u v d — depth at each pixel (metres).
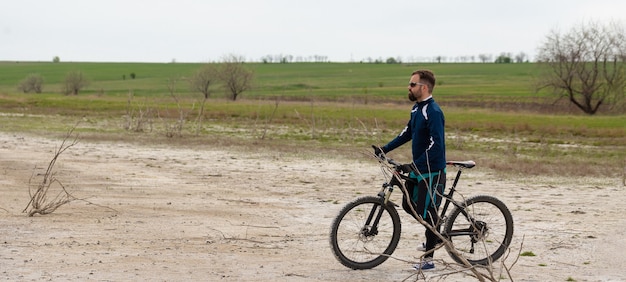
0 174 15.43
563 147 30.88
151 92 112.19
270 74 167.88
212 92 92.62
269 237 9.39
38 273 6.99
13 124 34.69
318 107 53.72
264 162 20.06
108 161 19.11
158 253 8.10
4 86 129.25
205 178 15.97
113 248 8.33
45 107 50.91
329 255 8.30
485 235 7.73
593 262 8.21
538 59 69.88
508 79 150.00
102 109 49.94
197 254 8.12
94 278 6.86
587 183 17.05
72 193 12.99
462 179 17.31
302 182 15.73
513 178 17.77
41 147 22.61
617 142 33.94
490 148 29.12
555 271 7.72
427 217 7.46
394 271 7.51
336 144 28.31
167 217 10.70
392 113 48.25
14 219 10.14
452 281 7.12
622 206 12.98
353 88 124.06
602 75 68.31
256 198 13.07
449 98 94.12
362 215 7.52
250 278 7.04
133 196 12.81
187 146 24.92
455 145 29.88
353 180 16.33
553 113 68.12
